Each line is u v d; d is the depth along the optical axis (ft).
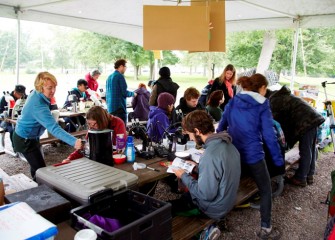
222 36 6.53
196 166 6.85
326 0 13.28
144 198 4.56
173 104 9.98
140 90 16.29
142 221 3.73
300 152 11.13
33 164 8.25
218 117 12.04
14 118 14.02
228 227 8.46
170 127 8.98
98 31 18.60
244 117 7.28
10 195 4.43
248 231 8.28
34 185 6.35
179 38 6.24
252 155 7.31
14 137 8.15
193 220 6.38
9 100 14.71
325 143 16.21
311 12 15.29
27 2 14.02
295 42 16.79
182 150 8.18
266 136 7.39
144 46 6.31
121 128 8.35
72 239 3.68
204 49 6.26
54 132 7.43
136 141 9.62
